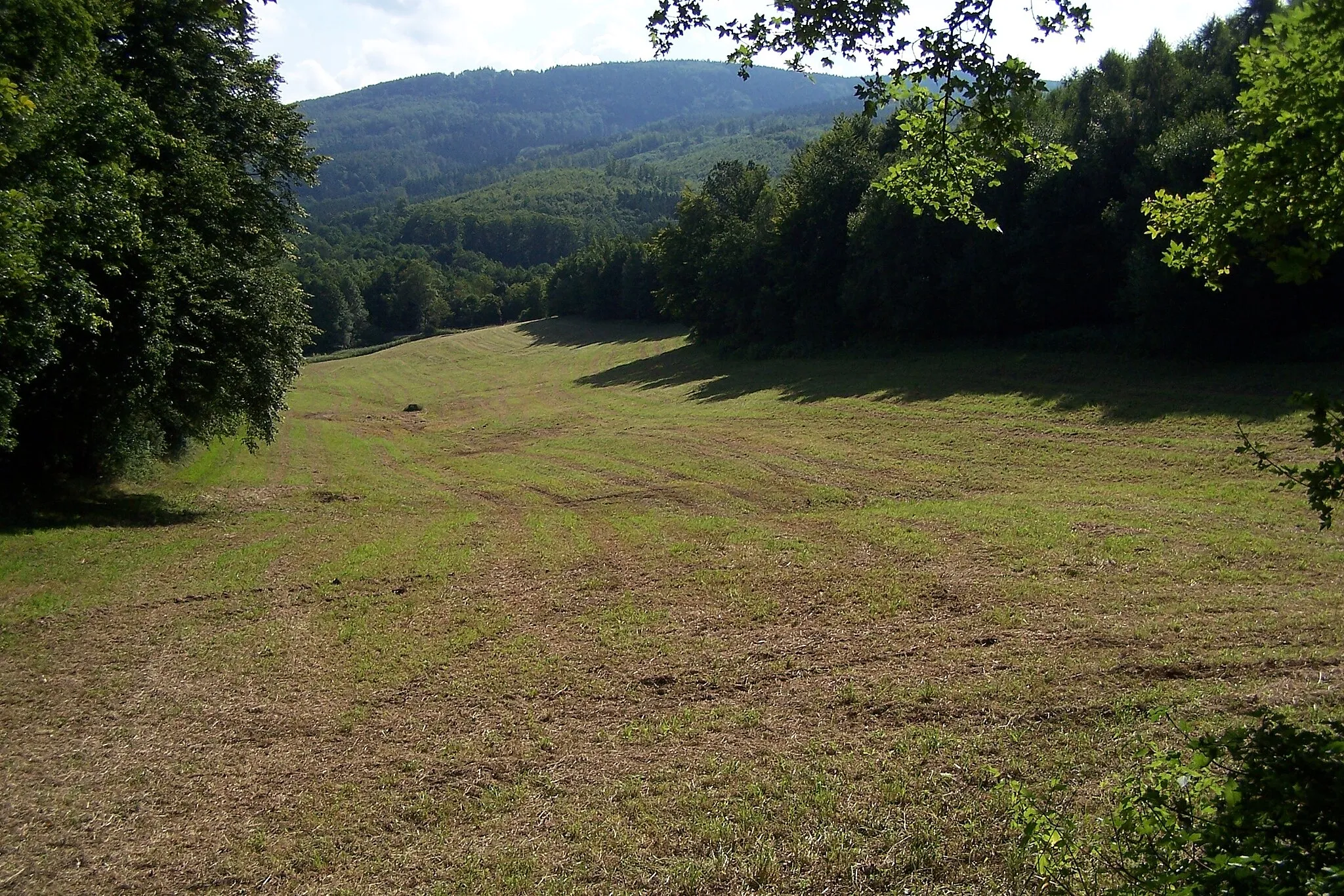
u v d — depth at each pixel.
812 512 19.77
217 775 8.62
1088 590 11.66
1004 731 8.05
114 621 13.27
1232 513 15.09
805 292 49.94
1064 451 22.52
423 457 36.91
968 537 14.91
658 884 6.37
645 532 18.31
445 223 190.62
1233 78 29.81
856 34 5.64
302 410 57.06
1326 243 4.75
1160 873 3.64
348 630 12.70
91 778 8.65
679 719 9.15
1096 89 34.72
